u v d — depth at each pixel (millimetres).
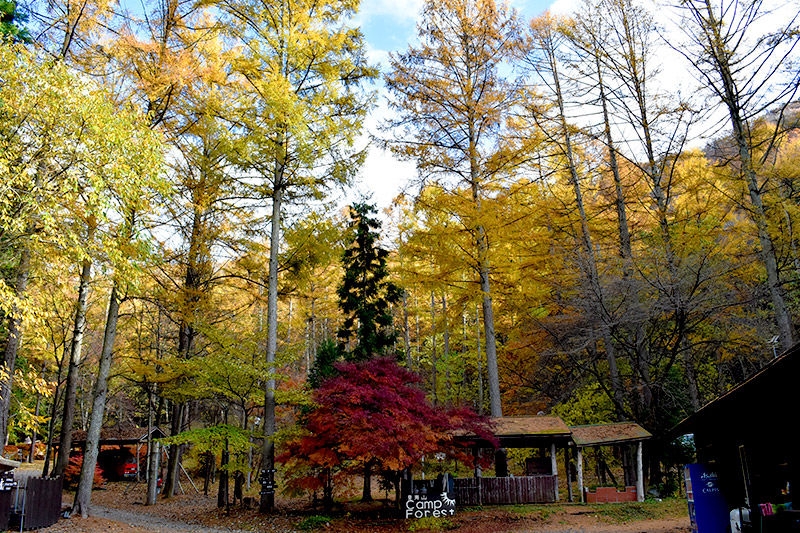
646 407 16250
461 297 16984
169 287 15961
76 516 11695
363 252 21641
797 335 13820
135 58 12117
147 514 14789
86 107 8266
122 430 30062
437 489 13320
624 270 15320
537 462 14945
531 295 16812
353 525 12156
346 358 19984
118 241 9453
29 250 10133
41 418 11445
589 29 16938
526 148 16375
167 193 10312
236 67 14516
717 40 12188
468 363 25844
